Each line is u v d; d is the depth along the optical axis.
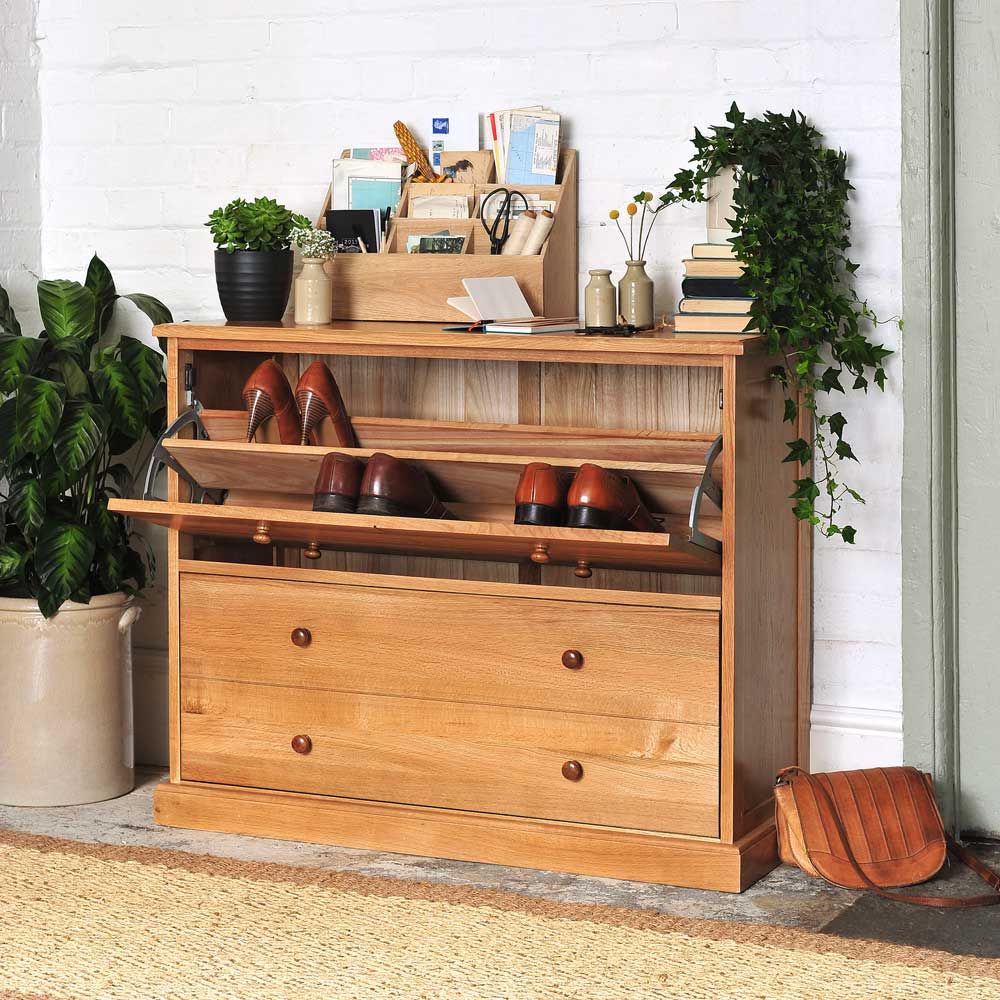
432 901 2.83
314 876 2.96
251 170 3.68
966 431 3.24
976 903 2.85
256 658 3.26
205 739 3.32
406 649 3.14
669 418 3.27
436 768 3.14
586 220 3.41
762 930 2.70
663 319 3.22
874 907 2.86
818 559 3.33
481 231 3.35
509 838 3.08
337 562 3.60
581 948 2.62
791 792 3.02
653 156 3.35
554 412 3.36
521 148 3.38
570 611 3.02
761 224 2.95
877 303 3.23
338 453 3.04
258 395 3.20
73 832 3.30
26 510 3.36
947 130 3.17
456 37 3.47
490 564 3.46
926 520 3.21
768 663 3.12
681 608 2.94
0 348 3.34
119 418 3.44
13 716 3.48
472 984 2.47
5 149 3.76
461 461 3.02
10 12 3.75
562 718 3.04
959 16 3.16
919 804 3.04
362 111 3.57
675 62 3.32
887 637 3.29
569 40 3.39
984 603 3.26
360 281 3.37
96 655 3.51
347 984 2.47
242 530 3.21
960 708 3.30
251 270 3.32
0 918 2.75
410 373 3.47
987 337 3.21
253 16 3.64
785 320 3.03
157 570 3.88
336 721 3.21
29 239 3.84
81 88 3.81
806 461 3.15
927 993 2.44
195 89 3.71
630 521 2.92
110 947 2.62
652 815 3.00
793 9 3.23
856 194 3.22
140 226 3.79
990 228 3.19
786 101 3.25
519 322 3.06
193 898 2.85
